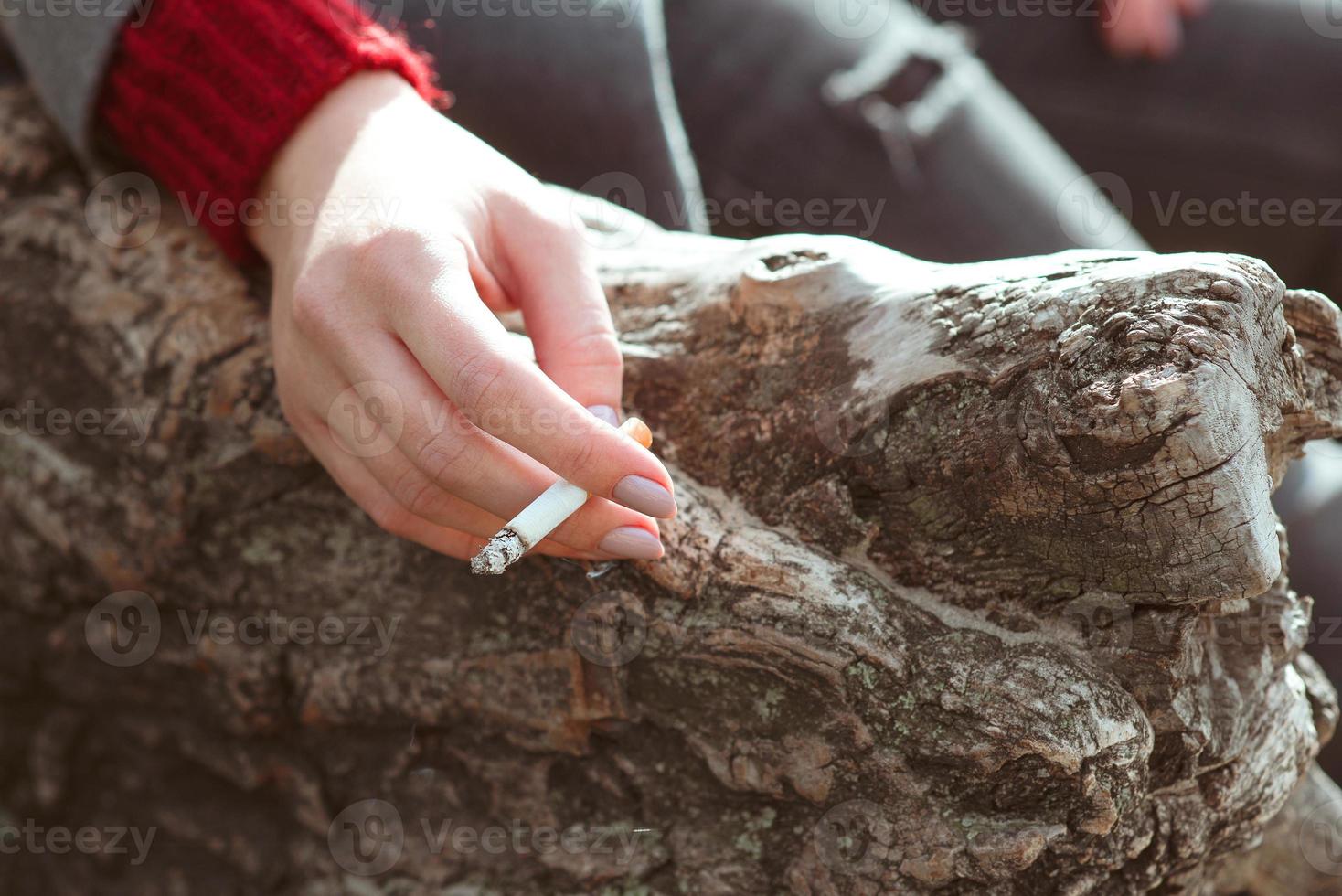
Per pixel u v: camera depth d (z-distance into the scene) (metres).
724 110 1.06
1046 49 1.36
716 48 1.05
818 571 0.72
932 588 0.72
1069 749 0.69
